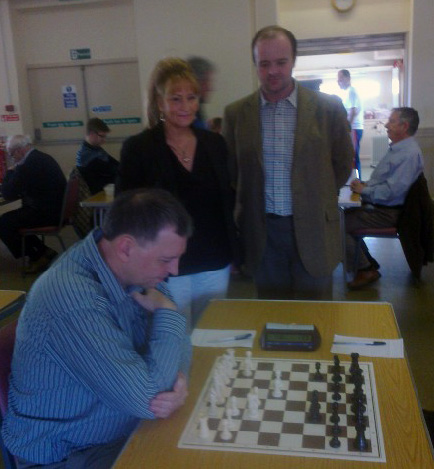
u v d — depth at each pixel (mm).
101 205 4469
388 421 1223
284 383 1402
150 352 1339
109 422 1333
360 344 1620
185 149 2139
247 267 2480
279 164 2342
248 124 2375
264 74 2221
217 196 2201
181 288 2205
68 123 6934
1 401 1441
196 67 3268
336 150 2412
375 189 4051
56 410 1300
